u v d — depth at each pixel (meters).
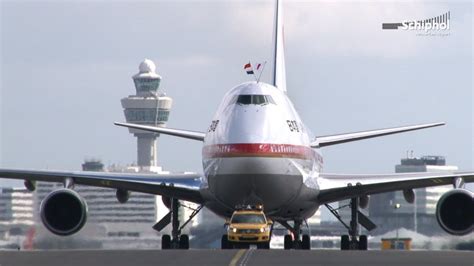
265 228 192.00
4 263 138.88
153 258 144.62
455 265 135.62
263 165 188.88
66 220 195.38
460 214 192.12
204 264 137.12
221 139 191.25
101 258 144.75
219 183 191.50
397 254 152.38
